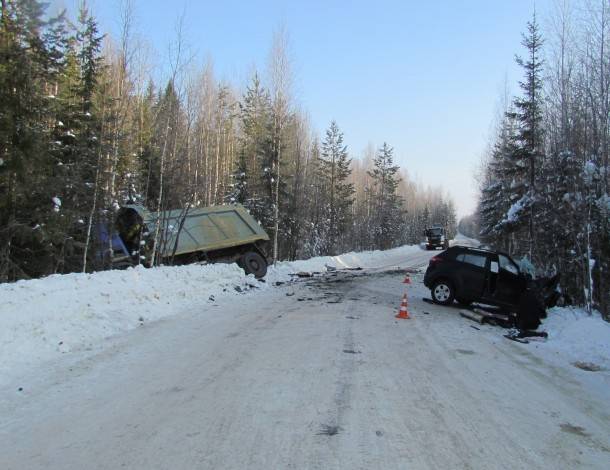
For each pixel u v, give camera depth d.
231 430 4.83
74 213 14.71
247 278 16.83
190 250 17.69
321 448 4.46
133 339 8.62
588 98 15.48
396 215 76.19
